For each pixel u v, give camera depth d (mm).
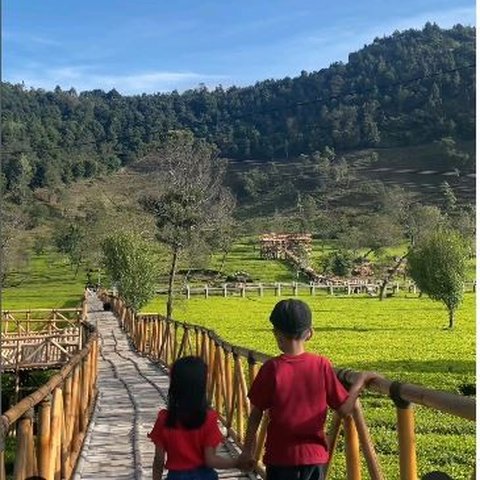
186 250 42406
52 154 125000
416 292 56469
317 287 57906
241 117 167250
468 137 143625
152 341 24047
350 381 3908
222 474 7086
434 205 114125
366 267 71625
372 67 172125
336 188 131875
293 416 3641
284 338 3736
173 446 3824
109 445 9164
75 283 70688
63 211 102188
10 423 4094
